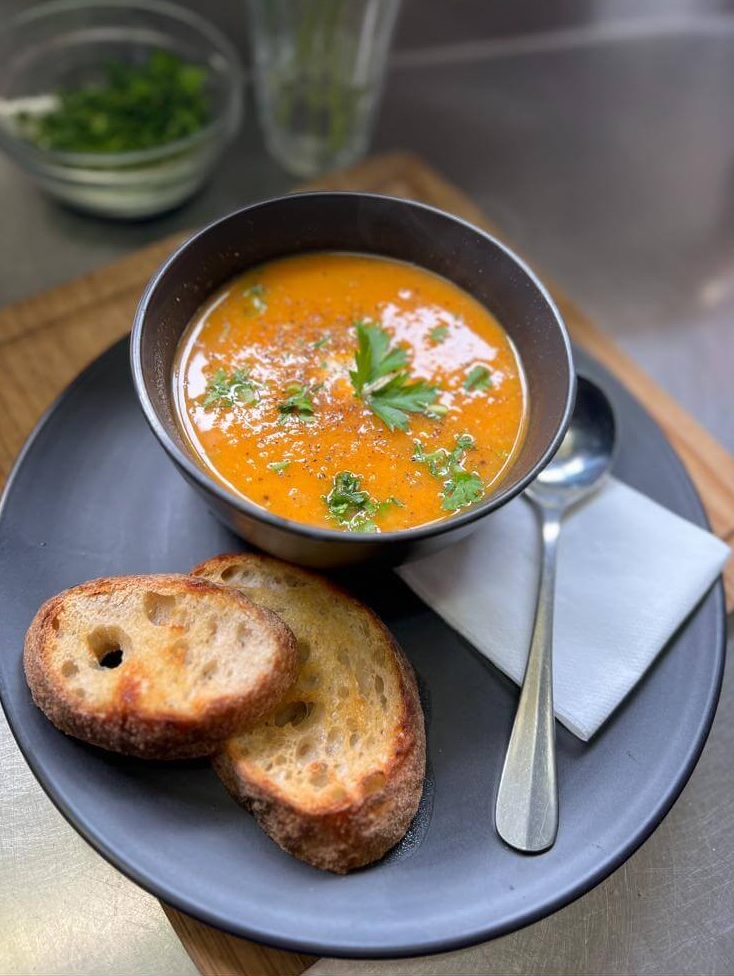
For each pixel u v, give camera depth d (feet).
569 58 2.58
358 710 1.40
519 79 2.53
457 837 1.35
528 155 2.40
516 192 2.34
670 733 1.45
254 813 1.33
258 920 1.27
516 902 1.31
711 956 1.44
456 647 1.50
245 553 1.52
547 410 1.49
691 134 2.49
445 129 2.42
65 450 1.59
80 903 1.41
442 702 1.46
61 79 2.24
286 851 1.32
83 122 2.12
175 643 1.38
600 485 1.63
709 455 1.80
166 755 1.34
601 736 1.45
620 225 2.31
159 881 1.28
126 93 2.17
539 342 1.55
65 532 1.53
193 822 1.33
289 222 1.62
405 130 2.40
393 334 1.63
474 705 1.46
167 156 1.99
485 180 2.35
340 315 1.64
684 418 1.83
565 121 2.47
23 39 2.21
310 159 2.28
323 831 1.29
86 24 2.23
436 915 1.29
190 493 1.58
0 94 2.19
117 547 1.53
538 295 1.55
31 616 1.46
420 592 1.52
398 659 1.44
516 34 2.58
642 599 1.54
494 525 1.58
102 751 1.36
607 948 1.43
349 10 2.00
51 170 1.98
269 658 1.36
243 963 1.33
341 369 1.58
